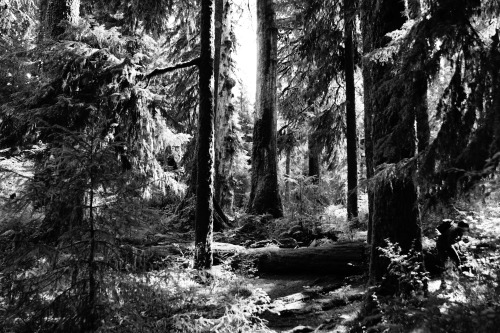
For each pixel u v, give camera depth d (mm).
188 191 11141
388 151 4410
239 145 14773
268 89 12750
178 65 7555
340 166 18141
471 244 4719
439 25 3447
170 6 10547
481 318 2717
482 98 3369
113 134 6215
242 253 8461
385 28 5766
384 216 5480
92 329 2957
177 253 6914
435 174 3535
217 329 3959
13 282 2986
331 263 8125
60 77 6715
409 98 3951
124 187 3301
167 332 3367
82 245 3195
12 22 12695
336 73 13367
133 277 3287
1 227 3070
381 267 5453
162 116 9391
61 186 3123
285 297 6691
